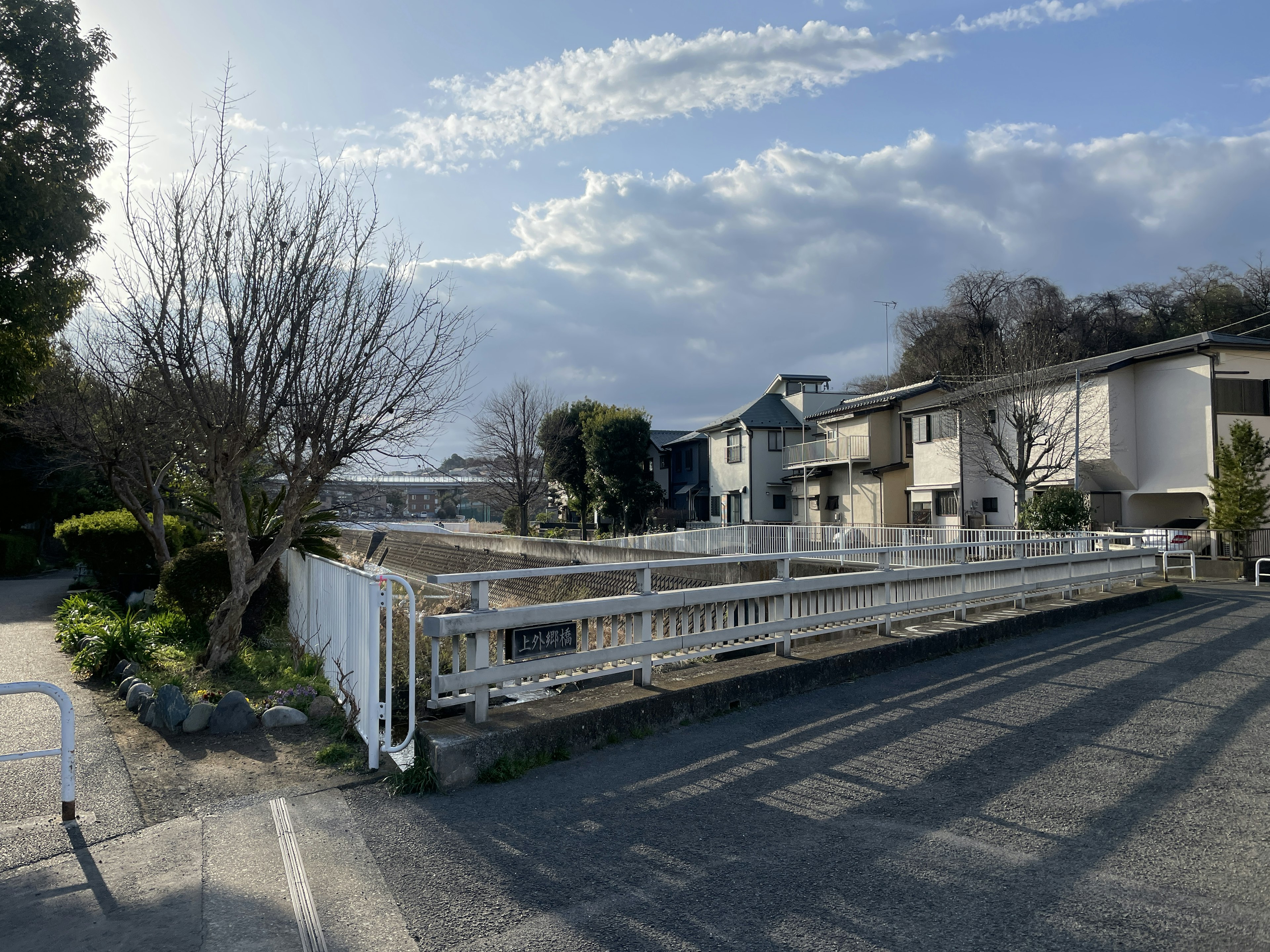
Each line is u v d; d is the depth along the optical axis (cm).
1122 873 355
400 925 322
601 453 4259
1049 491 2075
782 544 2191
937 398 3397
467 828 422
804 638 783
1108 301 4516
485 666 532
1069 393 2534
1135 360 2411
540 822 429
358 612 585
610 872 366
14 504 2711
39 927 323
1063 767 498
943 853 379
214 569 1081
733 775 499
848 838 399
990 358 3120
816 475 3834
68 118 1330
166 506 1898
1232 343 2273
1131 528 2255
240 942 311
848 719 623
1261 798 440
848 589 829
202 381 781
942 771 496
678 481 4888
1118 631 1013
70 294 1357
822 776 492
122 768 529
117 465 1266
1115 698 665
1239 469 2023
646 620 632
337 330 840
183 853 397
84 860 390
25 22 1274
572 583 1975
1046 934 305
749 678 670
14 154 1225
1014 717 614
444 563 3334
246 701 634
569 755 543
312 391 832
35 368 1366
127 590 1438
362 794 479
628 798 462
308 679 795
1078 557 1197
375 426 878
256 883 362
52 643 1076
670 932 312
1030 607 1095
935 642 861
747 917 323
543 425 4456
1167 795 447
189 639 1052
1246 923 310
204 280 791
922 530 1941
